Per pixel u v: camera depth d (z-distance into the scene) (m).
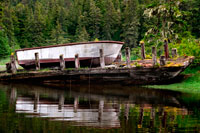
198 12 38.19
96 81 19.38
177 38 26.33
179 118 8.41
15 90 16.83
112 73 18.81
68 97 13.53
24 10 87.50
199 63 20.19
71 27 88.94
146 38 30.33
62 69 20.03
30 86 19.30
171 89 16.44
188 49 20.70
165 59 18.31
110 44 21.81
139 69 18.23
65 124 7.70
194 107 10.30
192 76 19.17
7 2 86.12
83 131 6.98
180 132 6.91
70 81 20.08
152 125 7.56
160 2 27.66
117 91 16.06
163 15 26.84
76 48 21.88
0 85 20.06
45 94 14.81
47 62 22.28
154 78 18.08
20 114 9.10
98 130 7.07
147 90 16.23
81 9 92.88
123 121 8.07
